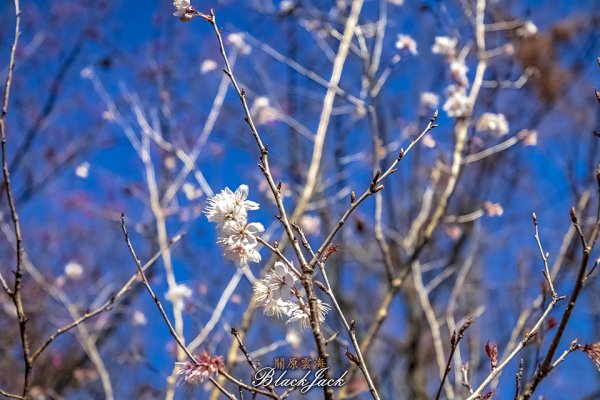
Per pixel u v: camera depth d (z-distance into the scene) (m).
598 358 2.52
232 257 2.51
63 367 7.23
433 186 5.50
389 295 4.61
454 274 7.80
